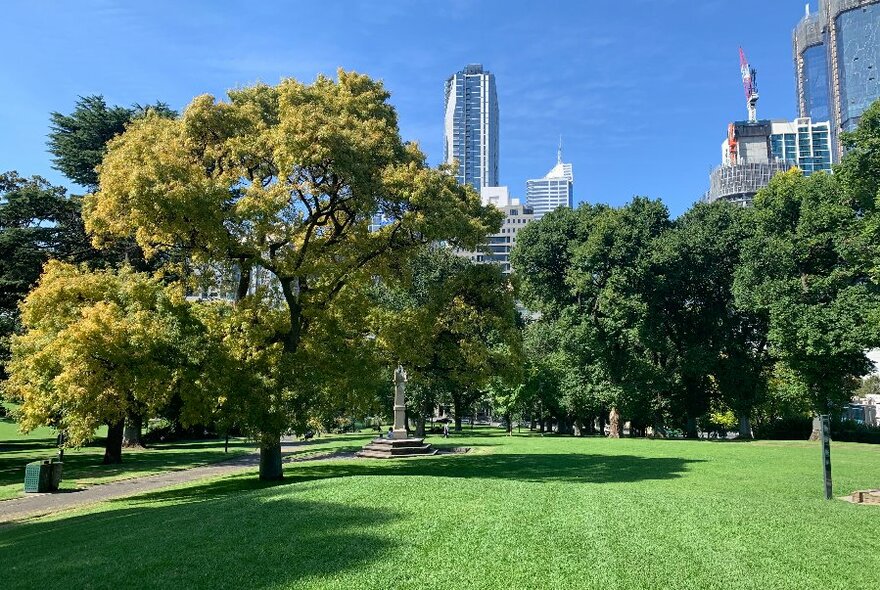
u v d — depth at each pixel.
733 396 42.25
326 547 8.16
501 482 13.02
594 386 43.81
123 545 9.16
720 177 142.12
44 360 17.59
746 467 20.11
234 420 18.05
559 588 6.66
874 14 163.88
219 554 8.12
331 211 20.69
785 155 182.50
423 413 52.50
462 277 23.41
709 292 43.94
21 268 30.59
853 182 29.42
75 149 34.75
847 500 12.69
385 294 36.88
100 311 17.38
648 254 40.66
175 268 20.81
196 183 17.38
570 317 43.59
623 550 7.89
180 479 24.09
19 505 18.11
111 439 31.27
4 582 7.79
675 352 45.69
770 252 35.47
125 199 18.08
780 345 34.44
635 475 18.19
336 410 21.11
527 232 49.09
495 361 23.94
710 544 8.16
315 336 21.66
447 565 7.37
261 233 19.16
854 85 166.38
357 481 13.08
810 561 7.52
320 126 17.88
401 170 19.88
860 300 32.03
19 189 32.03
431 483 12.66
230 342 19.45
